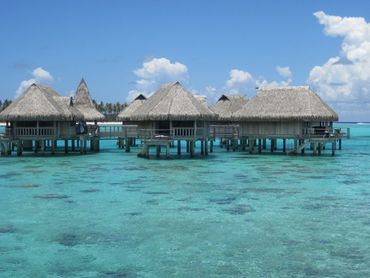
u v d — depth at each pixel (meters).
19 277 10.55
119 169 28.03
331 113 34.91
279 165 30.30
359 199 18.98
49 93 37.59
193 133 33.19
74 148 41.66
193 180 23.72
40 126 35.56
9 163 31.14
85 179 24.02
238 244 12.84
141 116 33.25
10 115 33.34
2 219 15.51
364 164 31.06
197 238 13.41
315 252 12.18
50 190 20.84
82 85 44.91
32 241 13.10
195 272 10.84
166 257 11.81
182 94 33.16
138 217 15.84
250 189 21.19
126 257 11.83
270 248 12.50
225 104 46.84
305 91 35.59
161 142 33.28
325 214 16.31
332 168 28.89
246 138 39.44
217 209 17.09
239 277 10.52
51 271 10.91
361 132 101.31
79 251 12.27
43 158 34.34
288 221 15.34
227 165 30.19
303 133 35.56
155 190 20.88
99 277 10.55
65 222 15.16
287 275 10.65
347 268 11.06
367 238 13.41
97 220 15.42
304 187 21.77
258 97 36.81
